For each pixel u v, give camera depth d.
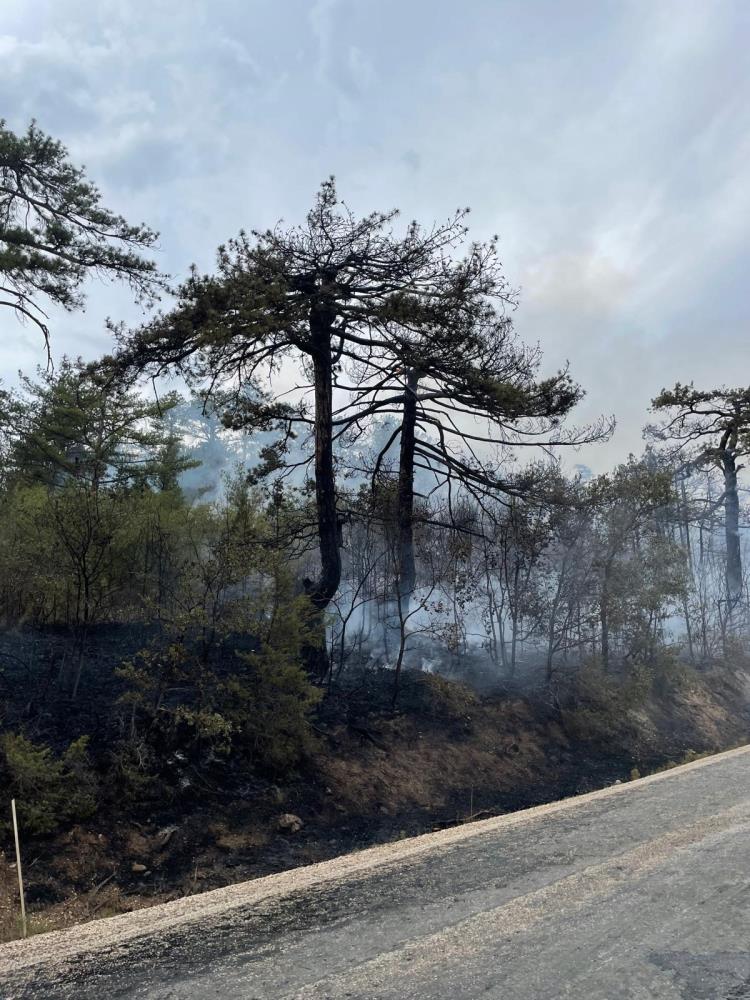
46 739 9.54
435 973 3.18
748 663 24.72
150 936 3.80
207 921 3.96
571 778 14.00
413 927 3.71
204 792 9.91
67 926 6.83
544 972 3.16
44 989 3.23
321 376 15.30
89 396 22.50
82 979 3.30
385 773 12.16
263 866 8.77
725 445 29.28
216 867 8.59
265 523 14.60
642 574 18.17
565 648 17.47
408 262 14.81
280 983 3.14
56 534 11.65
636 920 3.68
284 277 14.39
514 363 15.71
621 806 6.16
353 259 14.88
